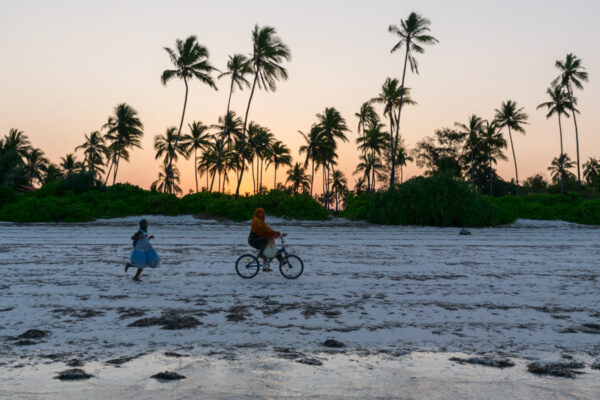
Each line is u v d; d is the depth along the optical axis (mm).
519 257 11820
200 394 3039
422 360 3906
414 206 29891
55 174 74750
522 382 3371
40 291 6746
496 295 6809
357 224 31062
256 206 33281
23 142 58344
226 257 11328
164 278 8102
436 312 5730
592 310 5898
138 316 5402
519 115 60375
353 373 3533
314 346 4305
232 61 44188
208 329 4867
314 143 58250
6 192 32250
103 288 7070
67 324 5000
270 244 8180
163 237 17734
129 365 3684
